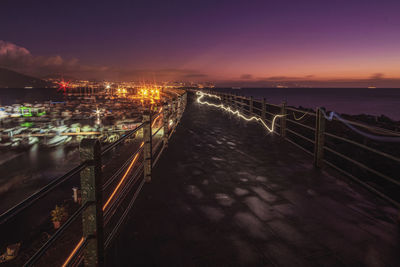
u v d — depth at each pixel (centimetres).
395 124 1555
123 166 282
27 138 9112
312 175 508
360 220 331
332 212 353
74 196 3288
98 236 213
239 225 317
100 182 213
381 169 624
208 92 3581
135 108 15225
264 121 1128
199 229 307
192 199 393
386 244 279
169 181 468
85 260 213
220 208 363
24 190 5112
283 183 464
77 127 10119
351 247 273
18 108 16500
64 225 157
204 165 570
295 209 362
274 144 795
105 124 10925
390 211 357
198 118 1465
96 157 203
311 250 268
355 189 434
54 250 780
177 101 1207
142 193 414
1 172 6044
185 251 265
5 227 3322
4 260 2172
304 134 1015
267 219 333
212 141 836
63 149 8019
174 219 331
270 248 271
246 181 473
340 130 1107
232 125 1194
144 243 279
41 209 3884
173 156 647
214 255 259
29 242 2677
